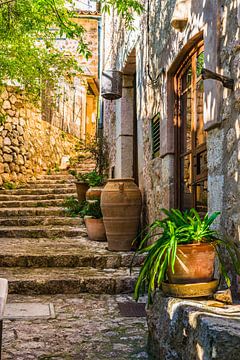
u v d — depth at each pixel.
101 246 5.99
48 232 6.76
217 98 3.13
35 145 10.92
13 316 3.68
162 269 2.49
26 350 2.93
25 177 10.31
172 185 4.61
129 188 5.65
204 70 2.91
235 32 2.90
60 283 4.53
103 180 8.45
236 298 2.71
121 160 7.59
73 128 13.30
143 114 6.04
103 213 5.70
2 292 1.75
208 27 3.33
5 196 8.88
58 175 10.86
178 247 2.56
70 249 5.71
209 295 2.60
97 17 12.80
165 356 2.57
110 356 2.85
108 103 9.63
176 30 4.25
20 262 5.18
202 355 2.01
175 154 4.60
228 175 2.99
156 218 5.20
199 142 3.86
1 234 6.68
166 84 4.64
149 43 5.55
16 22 6.11
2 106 9.67
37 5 5.38
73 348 2.98
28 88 7.68
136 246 5.76
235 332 1.91
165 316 2.62
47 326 3.44
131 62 7.30
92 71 12.87
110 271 5.00
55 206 8.65
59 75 7.66
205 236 2.66
